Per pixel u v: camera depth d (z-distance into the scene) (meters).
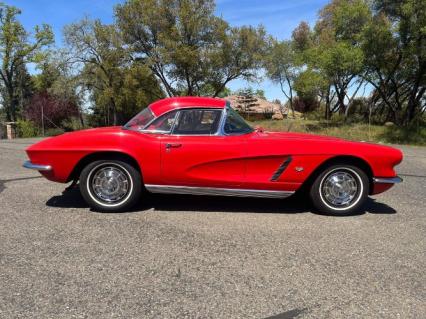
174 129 5.05
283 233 4.47
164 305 2.89
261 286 3.21
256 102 56.94
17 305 2.84
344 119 33.66
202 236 4.31
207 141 4.98
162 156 4.95
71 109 37.72
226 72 35.38
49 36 41.94
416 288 3.24
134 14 33.12
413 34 22.94
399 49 24.77
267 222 4.87
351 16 26.19
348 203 5.20
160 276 3.34
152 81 35.66
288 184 5.06
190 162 4.96
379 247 4.11
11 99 42.56
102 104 35.59
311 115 43.84
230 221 4.87
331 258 3.79
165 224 4.69
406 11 22.08
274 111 53.84
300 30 42.78
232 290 3.13
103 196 5.09
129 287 3.14
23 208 5.21
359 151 5.06
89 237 4.20
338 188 5.17
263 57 35.09
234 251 3.91
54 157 4.99
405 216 5.25
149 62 32.94
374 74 27.62
